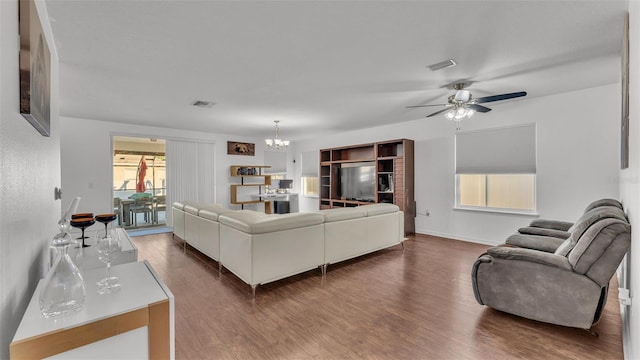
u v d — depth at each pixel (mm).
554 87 3748
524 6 1961
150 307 1076
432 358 1858
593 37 2387
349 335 2117
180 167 6816
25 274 1129
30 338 863
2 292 837
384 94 3953
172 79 3346
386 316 2395
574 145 3979
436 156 5559
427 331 2172
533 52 2670
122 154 8320
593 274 2002
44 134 1452
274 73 3170
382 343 2021
